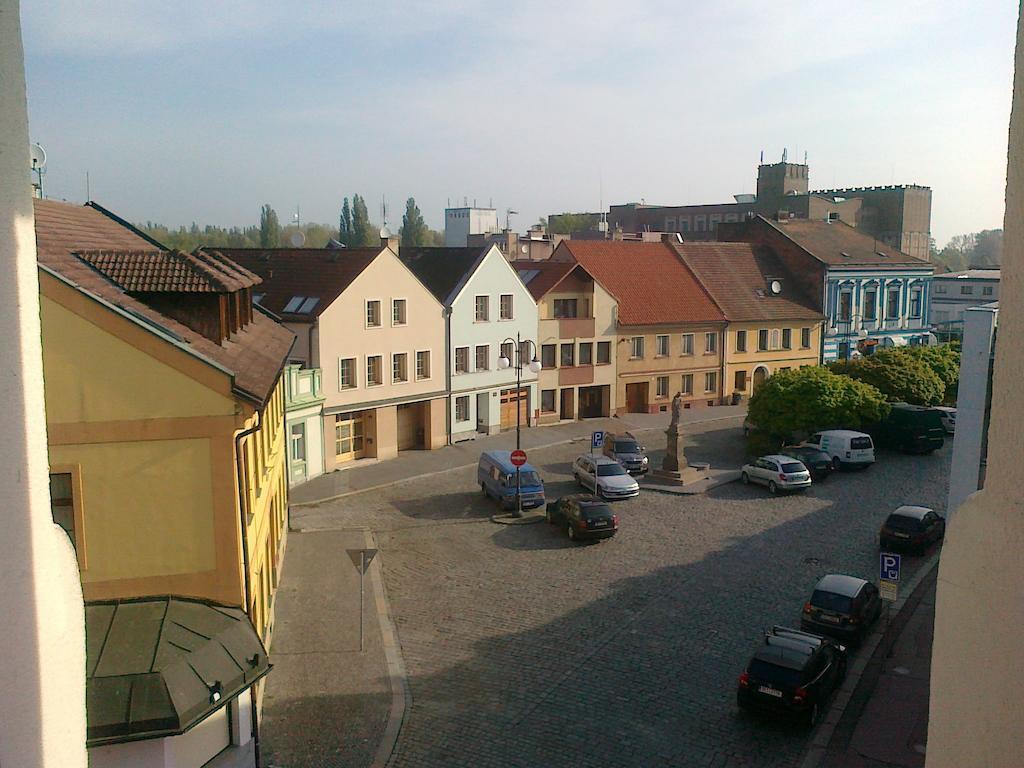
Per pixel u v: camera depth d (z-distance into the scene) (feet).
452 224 368.27
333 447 128.26
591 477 116.67
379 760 51.96
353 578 83.82
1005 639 9.64
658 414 176.96
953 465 60.29
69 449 45.85
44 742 11.26
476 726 56.03
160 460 46.78
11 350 11.09
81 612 12.20
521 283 156.15
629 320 172.65
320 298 127.54
